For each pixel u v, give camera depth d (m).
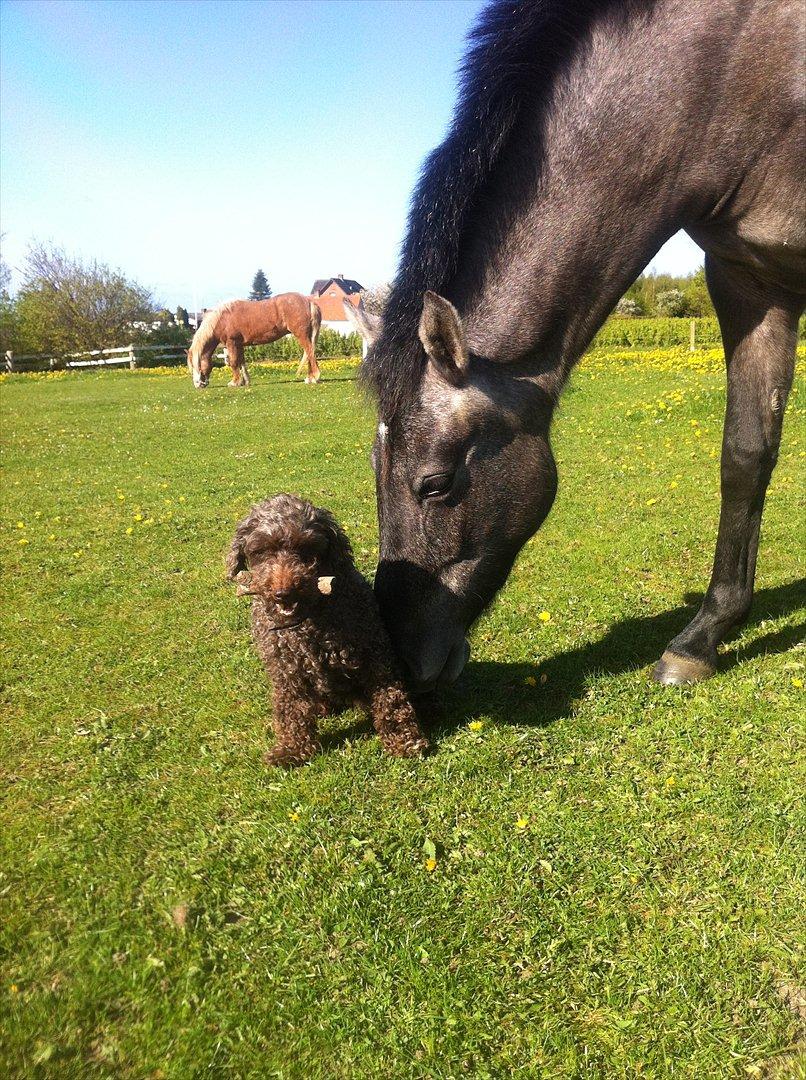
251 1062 2.05
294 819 2.98
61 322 41.22
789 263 3.38
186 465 10.48
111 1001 2.24
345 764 3.34
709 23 3.08
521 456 3.21
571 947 2.39
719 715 3.58
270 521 3.00
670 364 19.72
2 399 22.69
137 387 25.34
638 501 7.22
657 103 3.13
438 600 3.20
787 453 8.65
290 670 3.23
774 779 3.11
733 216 3.38
